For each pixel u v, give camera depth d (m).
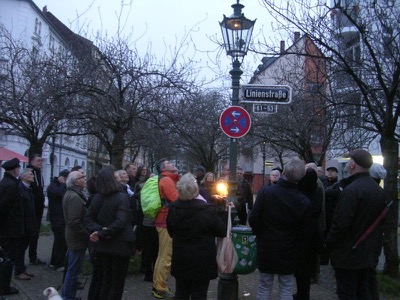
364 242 4.91
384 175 5.86
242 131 7.85
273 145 21.75
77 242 6.44
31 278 8.21
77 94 11.64
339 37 8.88
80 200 6.41
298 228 5.45
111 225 5.45
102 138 15.29
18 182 7.71
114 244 5.51
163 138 19.45
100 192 5.65
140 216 8.74
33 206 8.23
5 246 7.80
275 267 5.39
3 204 7.48
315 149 15.50
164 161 7.46
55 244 8.99
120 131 12.02
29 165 9.55
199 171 10.86
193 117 13.05
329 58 8.35
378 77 8.13
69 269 6.46
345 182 5.25
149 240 8.09
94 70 11.84
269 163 33.84
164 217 7.12
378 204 4.94
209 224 5.11
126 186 8.59
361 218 4.90
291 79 14.39
